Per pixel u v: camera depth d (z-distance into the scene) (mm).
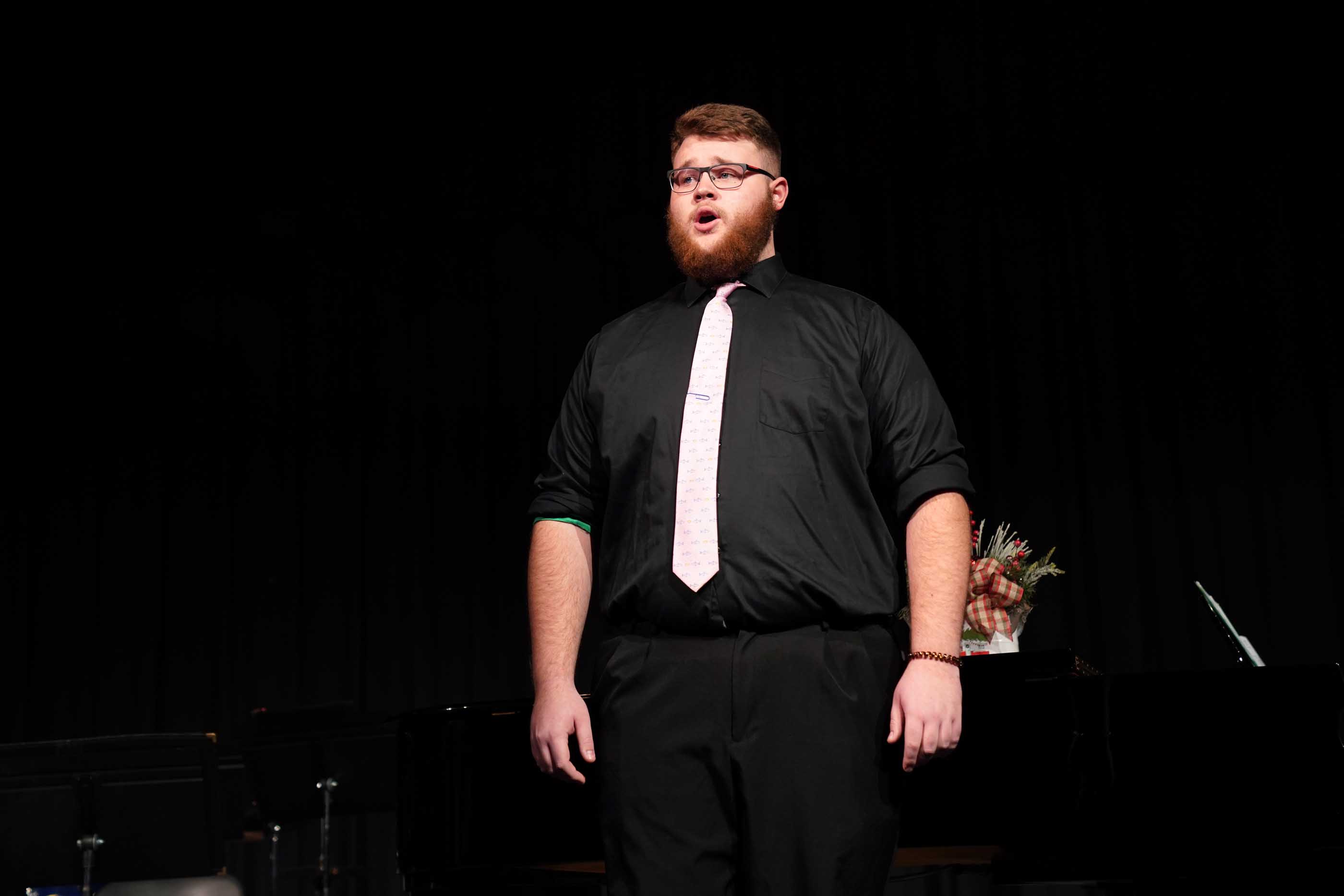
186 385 6555
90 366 6555
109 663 6312
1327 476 5285
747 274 1734
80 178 6492
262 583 6336
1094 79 5715
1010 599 2744
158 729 6227
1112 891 2590
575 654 1659
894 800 1510
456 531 6262
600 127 6168
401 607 6227
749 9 6051
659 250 6145
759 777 1471
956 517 1573
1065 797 2227
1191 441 5453
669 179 1792
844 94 5918
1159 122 5641
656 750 1509
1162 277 5613
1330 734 2248
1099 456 5531
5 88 6250
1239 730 2275
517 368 6320
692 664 1522
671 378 1650
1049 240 5746
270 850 5574
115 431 6520
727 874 1492
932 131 5828
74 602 6383
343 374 6500
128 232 6609
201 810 2928
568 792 2285
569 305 6281
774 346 1645
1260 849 2232
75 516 6457
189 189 6516
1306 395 5359
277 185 6484
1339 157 5465
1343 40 5496
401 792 2377
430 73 6332
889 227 5871
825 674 1501
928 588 1540
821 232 5930
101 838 2906
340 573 6301
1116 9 5730
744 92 6004
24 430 6516
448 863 2305
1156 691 2316
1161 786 2270
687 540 1553
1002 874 2479
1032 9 5809
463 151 6320
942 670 1487
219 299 6586
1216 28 5625
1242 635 5227
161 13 6137
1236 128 5598
